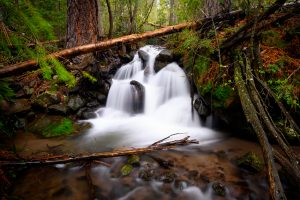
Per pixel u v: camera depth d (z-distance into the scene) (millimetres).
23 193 3703
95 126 6754
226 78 5184
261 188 3791
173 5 13891
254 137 5258
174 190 3828
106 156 4426
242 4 6598
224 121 5605
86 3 7867
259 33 5355
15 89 6891
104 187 3922
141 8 14016
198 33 7004
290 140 4637
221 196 3668
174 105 7211
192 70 6309
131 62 9492
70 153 5039
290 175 2996
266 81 4602
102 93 7895
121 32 11859
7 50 2436
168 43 10281
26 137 5766
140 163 4480
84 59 7605
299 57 4941
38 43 2477
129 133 6340
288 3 6730
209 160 4625
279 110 4672
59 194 3723
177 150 5039
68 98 7215
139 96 7746
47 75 2713
